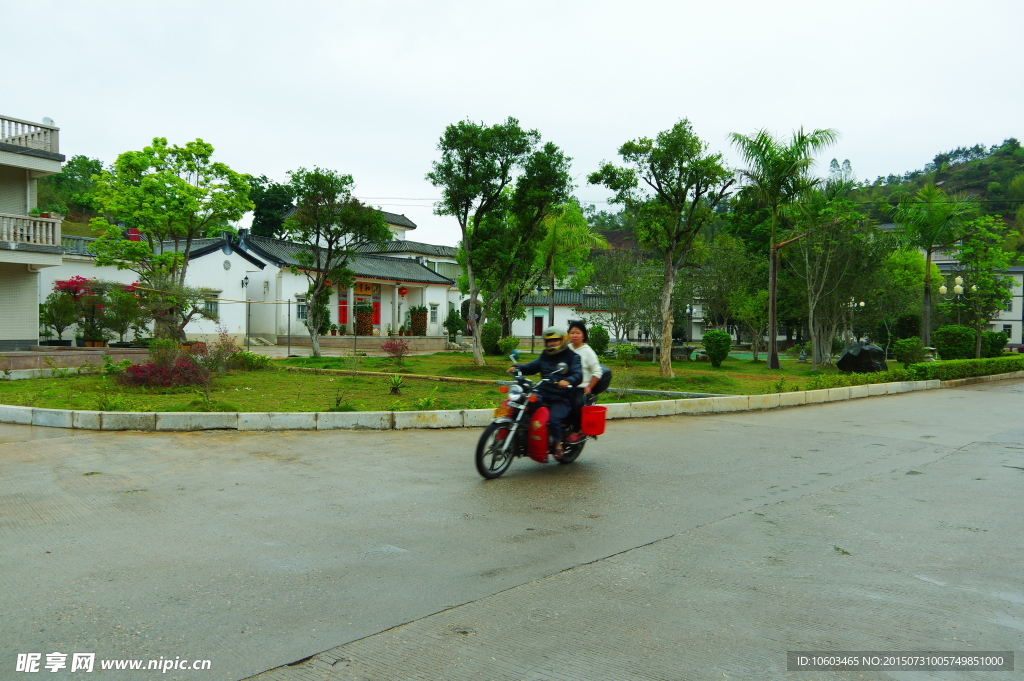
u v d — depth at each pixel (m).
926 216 25.48
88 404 10.17
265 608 3.37
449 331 40.97
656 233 17.44
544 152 19.55
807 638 3.13
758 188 22.50
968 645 3.07
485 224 20.48
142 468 6.52
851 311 29.61
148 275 22.19
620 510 5.33
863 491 6.09
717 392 15.08
